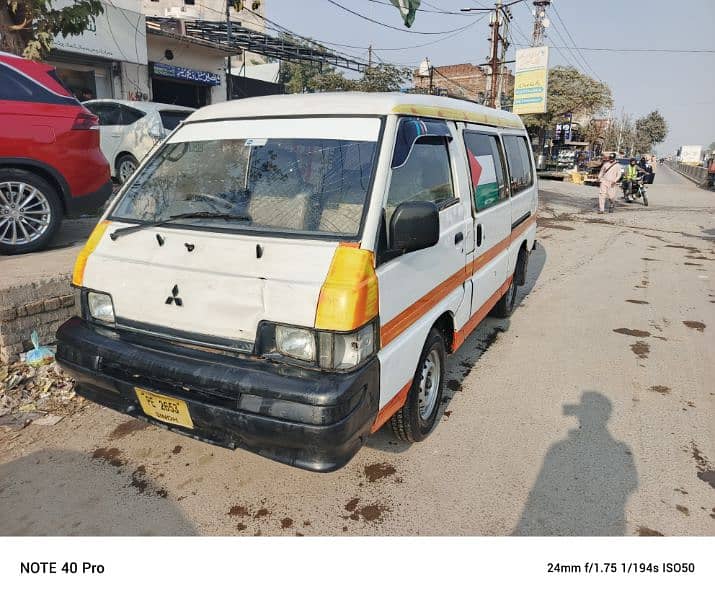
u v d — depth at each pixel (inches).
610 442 136.8
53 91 204.2
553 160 1520.7
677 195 882.8
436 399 142.0
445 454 130.8
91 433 135.6
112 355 106.7
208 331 101.1
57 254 198.8
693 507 113.2
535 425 144.7
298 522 107.9
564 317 233.8
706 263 342.6
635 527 107.6
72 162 205.3
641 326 222.5
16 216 195.5
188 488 116.7
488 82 944.3
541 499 115.1
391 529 106.4
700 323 226.8
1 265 179.3
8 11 217.0
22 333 159.2
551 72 1390.3
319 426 89.1
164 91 689.6
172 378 99.7
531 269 322.7
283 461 95.4
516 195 211.3
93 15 232.4
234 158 121.2
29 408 144.4
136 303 108.1
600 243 408.2
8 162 189.3
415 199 121.6
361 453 130.3
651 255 365.7
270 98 131.1
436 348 137.6
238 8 406.6
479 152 166.9
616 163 576.7
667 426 144.7
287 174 114.0
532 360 187.5
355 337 93.1
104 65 569.3
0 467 121.9
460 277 147.3
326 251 98.3
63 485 116.6
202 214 114.7
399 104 120.2
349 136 113.9
